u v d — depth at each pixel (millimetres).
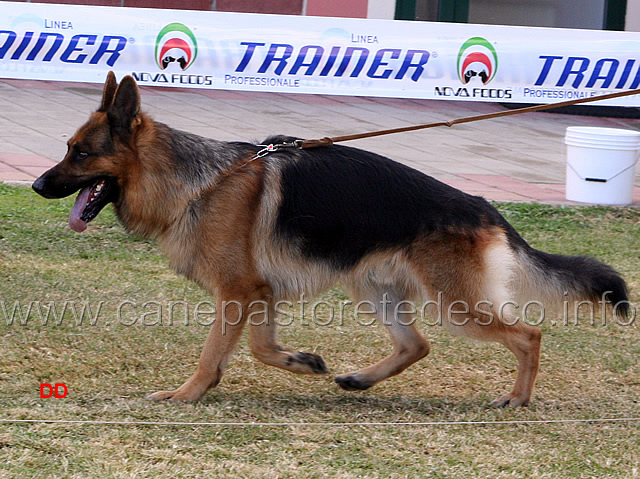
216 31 14133
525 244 6609
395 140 17484
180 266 6406
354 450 5473
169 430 5594
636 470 5352
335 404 6418
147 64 14164
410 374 7156
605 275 6527
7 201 11242
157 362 7000
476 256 6223
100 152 6090
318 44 14211
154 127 6258
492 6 23438
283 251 6258
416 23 14242
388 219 6230
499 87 14453
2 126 15891
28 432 5367
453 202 6340
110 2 21375
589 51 14352
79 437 5379
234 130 16969
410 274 6367
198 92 21562
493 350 7773
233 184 6219
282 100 21469
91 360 6891
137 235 6586
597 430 6047
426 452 5512
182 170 6199
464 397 6727
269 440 5551
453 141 17969
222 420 5871
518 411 6379
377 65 14328
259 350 6500
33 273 8852
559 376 7191
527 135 19469
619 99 14484
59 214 11000
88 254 9664
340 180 6289
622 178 13164
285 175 6289
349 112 20516
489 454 5512
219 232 6160
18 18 13820
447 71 14367
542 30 14312
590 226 11938
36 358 6816
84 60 14039
